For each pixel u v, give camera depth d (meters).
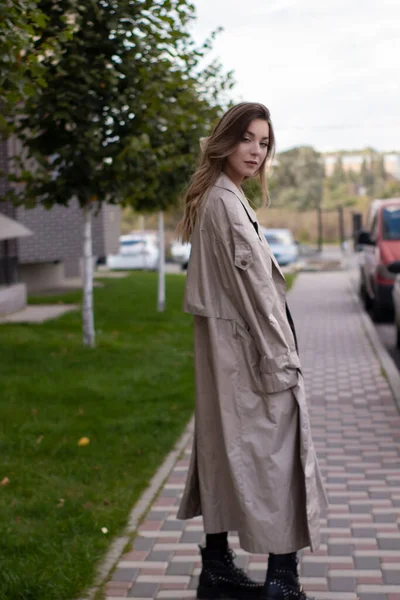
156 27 9.25
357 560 4.37
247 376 3.51
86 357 10.95
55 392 8.70
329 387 9.58
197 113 11.28
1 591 3.94
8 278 17.34
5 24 5.43
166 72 9.67
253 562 4.36
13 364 10.43
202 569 3.90
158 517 5.05
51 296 19.78
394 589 4.01
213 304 3.53
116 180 10.27
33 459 6.38
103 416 7.73
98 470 6.07
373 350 12.37
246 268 3.45
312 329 15.09
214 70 11.77
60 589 3.96
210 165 3.65
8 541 4.59
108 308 17.08
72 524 4.86
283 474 3.47
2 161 18.58
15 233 16.05
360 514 5.12
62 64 9.33
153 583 4.10
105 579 4.14
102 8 9.34
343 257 40.72
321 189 71.12
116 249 24.75
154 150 10.00
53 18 9.05
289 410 3.51
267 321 3.44
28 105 9.33
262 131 3.61
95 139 9.62
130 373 9.80
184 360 10.80
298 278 29.08
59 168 10.40
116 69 9.59
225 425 3.49
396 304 12.27
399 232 16.44
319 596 3.95
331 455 6.61
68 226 21.36
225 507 3.63
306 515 3.45
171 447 6.71
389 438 7.10
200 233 3.56
